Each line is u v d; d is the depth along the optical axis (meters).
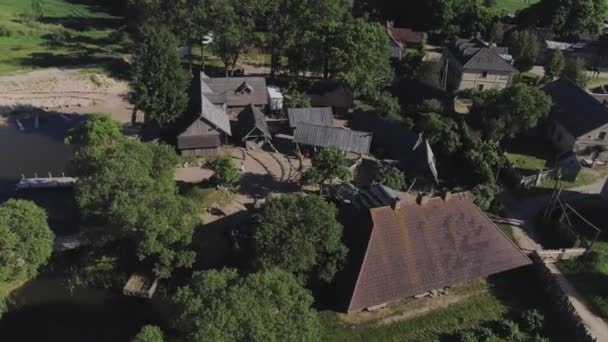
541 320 50.16
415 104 99.38
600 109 86.38
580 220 67.06
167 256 50.78
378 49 103.25
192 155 79.94
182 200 54.69
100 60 117.31
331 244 47.75
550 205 67.50
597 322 50.59
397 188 71.19
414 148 78.81
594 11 152.25
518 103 80.31
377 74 103.75
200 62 125.31
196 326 36.97
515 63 129.12
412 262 50.53
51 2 171.12
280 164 81.00
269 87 105.38
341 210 55.84
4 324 48.97
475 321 50.38
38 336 48.09
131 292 52.28
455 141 80.62
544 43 138.50
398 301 51.84
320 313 48.97
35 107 95.44
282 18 108.31
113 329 49.31
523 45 127.88
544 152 88.75
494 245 53.97
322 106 98.69
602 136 84.31
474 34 159.88
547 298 53.84
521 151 88.38
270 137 85.69
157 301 52.31
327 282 49.66
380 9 175.12
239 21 108.69
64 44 126.06
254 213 63.75
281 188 74.00
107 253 56.56
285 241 46.56
